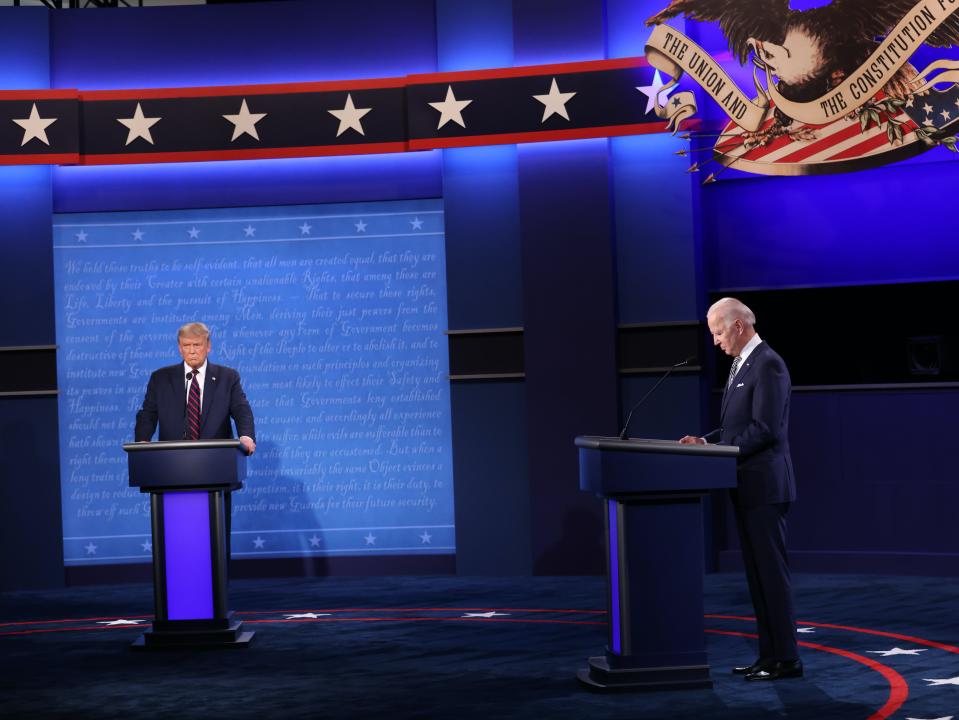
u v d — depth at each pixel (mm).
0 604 7762
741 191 8445
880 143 7734
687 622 4922
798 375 8383
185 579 6082
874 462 8133
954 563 7867
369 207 8539
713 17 8023
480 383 8406
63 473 8523
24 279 8438
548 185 8281
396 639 6180
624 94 8125
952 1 7473
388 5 8516
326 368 8539
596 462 4883
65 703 4934
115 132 8391
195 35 8562
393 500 8523
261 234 8547
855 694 4699
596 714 4508
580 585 7836
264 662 5680
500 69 8242
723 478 4879
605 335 8211
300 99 8383
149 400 6715
